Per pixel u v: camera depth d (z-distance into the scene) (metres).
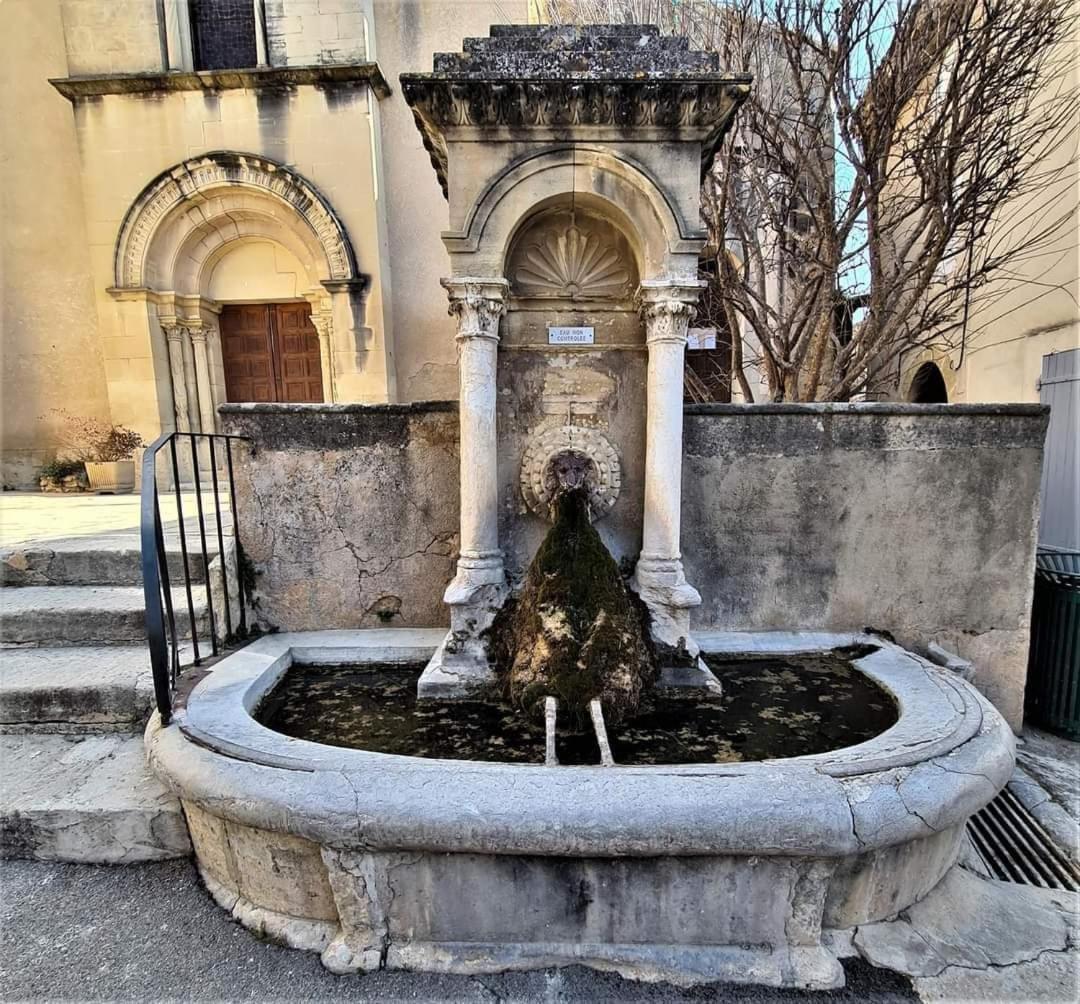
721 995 1.56
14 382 8.20
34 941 1.73
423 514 2.95
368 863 1.62
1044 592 3.04
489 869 1.62
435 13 7.56
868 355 3.93
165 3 6.97
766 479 2.89
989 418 2.81
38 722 2.47
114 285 7.31
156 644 1.97
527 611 2.35
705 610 2.97
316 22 7.00
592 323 2.69
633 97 2.21
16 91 7.75
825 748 2.03
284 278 7.75
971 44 3.30
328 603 3.01
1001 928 1.75
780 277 4.60
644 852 1.54
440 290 7.93
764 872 1.60
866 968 1.61
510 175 2.33
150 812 1.99
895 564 2.92
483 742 2.07
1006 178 4.18
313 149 7.14
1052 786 2.55
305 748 1.82
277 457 2.93
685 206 2.36
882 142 3.63
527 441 2.73
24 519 4.69
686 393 4.99
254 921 1.77
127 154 7.19
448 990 1.58
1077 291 4.34
